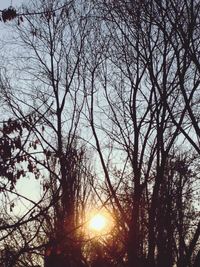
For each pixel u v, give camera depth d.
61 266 8.37
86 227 9.89
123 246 15.55
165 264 15.13
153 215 14.74
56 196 7.48
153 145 15.31
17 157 7.41
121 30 14.45
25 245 7.38
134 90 15.62
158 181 14.29
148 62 13.18
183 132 11.68
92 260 15.80
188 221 16.70
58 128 13.77
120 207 14.49
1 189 7.36
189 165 16.09
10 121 7.42
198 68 11.23
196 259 12.14
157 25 12.34
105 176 14.70
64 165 8.13
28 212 7.37
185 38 11.34
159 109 13.96
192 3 11.42
